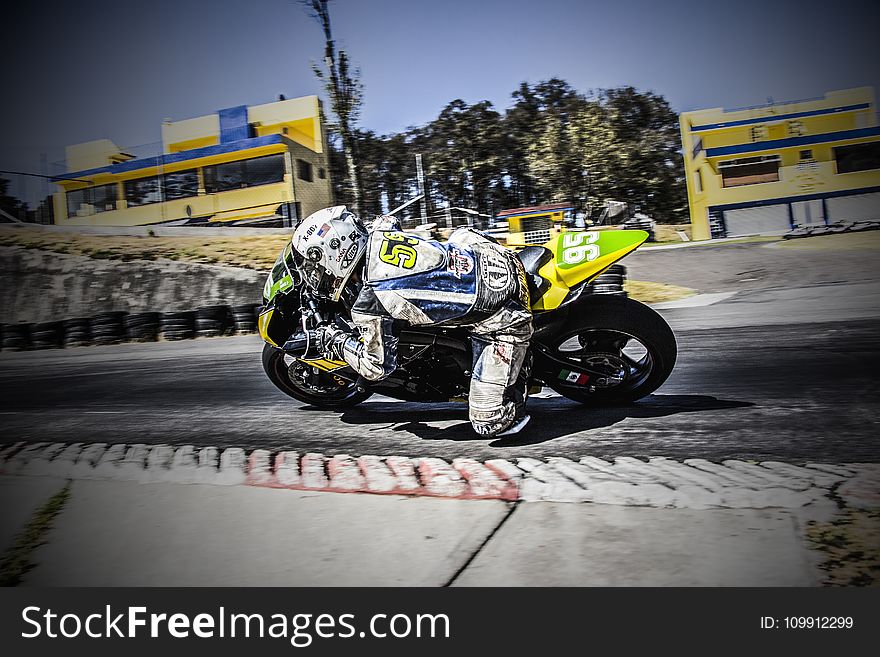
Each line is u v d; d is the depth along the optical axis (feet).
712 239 89.10
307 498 9.61
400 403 14.48
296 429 13.12
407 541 8.14
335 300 11.19
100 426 14.87
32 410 17.69
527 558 7.57
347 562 7.84
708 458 9.95
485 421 10.87
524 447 10.97
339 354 11.14
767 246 70.13
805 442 10.38
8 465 12.09
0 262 54.95
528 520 8.38
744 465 9.57
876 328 20.90
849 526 7.66
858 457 9.62
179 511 9.54
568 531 8.05
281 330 12.41
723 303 34.96
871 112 86.63
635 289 45.03
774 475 9.12
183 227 61.72
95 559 8.46
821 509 8.09
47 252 55.88
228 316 37.86
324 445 11.93
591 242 11.44
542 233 20.86
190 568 8.06
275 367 14.10
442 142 68.44
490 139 69.21
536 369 12.19
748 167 89.15
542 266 11.49
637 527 8.01
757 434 10.90
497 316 10.50
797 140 87.51
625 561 7.36
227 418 14.57
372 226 11.58
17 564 8.48
